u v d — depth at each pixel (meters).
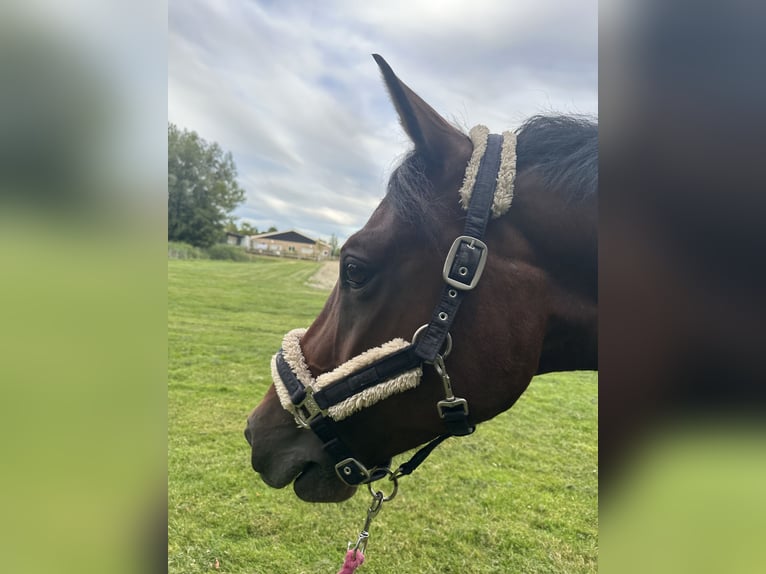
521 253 1.14
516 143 1.21
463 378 1.10
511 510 3.18
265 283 13.35
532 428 4.86
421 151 1.15
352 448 1.25
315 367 1.28
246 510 3.00
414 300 1.11
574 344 1.21
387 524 2.95
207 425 4.28
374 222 1.19
